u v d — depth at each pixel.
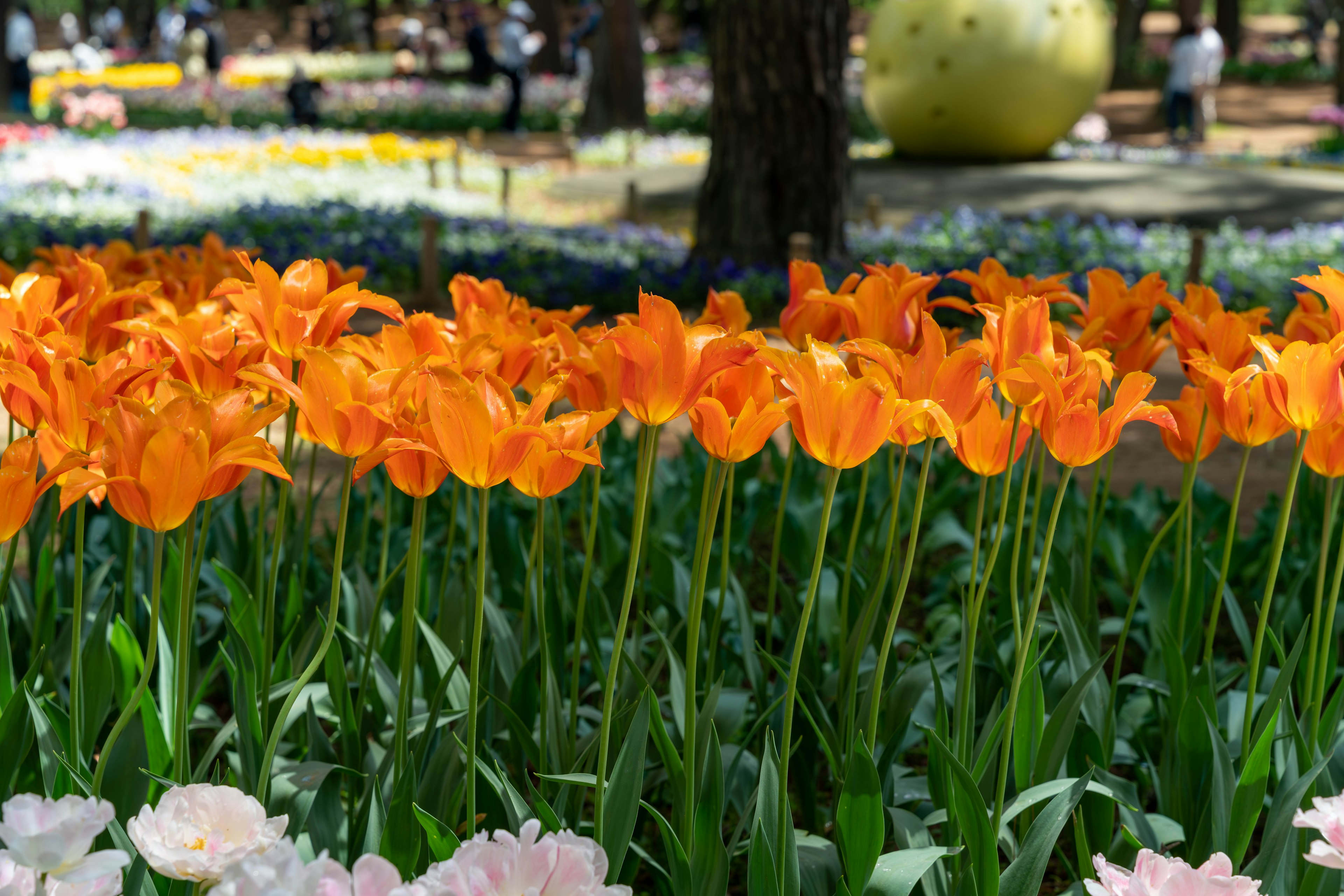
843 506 4.47
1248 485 6.25
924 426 1.85
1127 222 14.71
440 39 45.81
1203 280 10.43
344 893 1.20
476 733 2.13
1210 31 27.03
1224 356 2.35
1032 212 15.49
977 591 2.77
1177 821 2.43
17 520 1.55
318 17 50.28
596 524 2.24
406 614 1.96
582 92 34.06
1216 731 2.05
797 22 10.98
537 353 2.21
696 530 3.98
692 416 1.80
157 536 1.56
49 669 2.59
